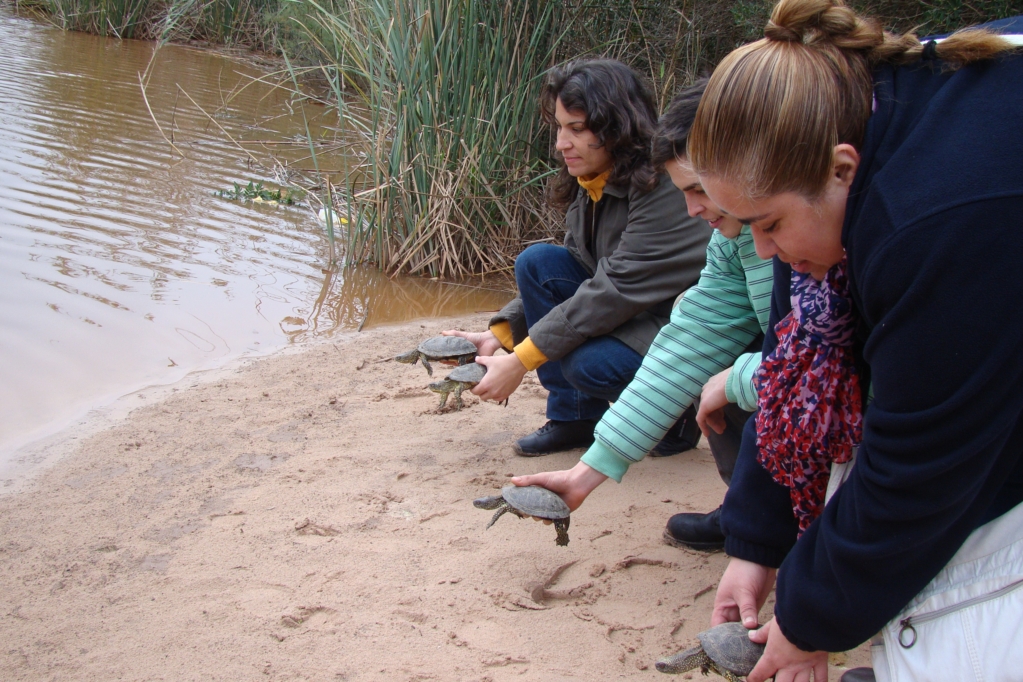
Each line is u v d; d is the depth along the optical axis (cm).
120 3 1199
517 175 554
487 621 217
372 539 255
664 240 268
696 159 122
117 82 927
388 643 210
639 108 269
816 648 137
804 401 151
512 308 321
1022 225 103
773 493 173
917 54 117
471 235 560
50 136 705
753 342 218
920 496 116
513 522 265
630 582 234
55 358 387
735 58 118
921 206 107
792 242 124
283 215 614
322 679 198
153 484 292
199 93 933
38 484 292
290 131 818
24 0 1300
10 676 200
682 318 212
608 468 208
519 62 539
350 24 568
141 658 206
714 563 243
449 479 294
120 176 638
